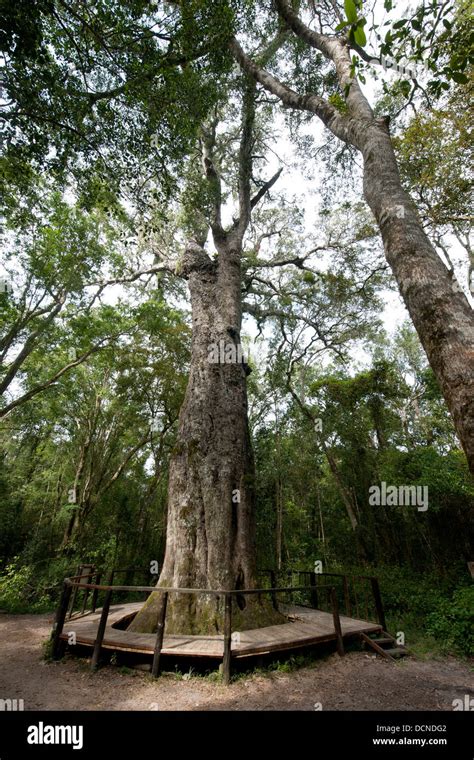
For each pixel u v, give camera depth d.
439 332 2.41
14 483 18.86
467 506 10.77
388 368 14.02
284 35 9.73
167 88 6.07
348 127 5.10
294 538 14.90
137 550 14.09
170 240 13.37
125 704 4.25
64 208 12.13
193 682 4.81
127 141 6.39
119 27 5.36
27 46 4.44
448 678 5.25
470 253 12.73
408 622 7.94
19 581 11.32
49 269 12.64
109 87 6.30
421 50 3.46
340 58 6.23
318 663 5.54
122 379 14.59
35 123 5.78
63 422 17.05
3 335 13.68
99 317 14.44
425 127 8.51
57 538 15.62
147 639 5.58
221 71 7.30
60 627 5.96
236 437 7.85
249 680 4.87
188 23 5.73
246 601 6.52
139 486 18.58
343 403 13.80
